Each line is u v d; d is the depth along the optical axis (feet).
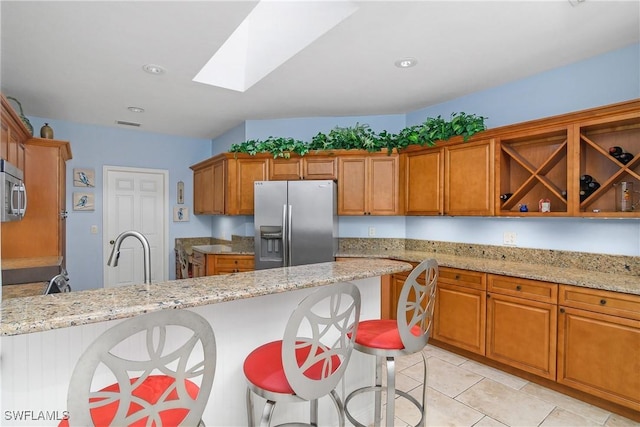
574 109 9.52
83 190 15.61
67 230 15.28
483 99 11.57
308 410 5.88
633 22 7.54
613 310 7.13
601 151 8.25
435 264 5.77
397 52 8.90
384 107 13.33
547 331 8.14
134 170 16.81
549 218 9.91
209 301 3.98
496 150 10.16
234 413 5.07
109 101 12.46
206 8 6.87
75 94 11.71
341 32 7.95
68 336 3.84
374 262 6.85
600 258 8.87
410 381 8.70
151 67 9.59
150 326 2.96
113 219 16.34
